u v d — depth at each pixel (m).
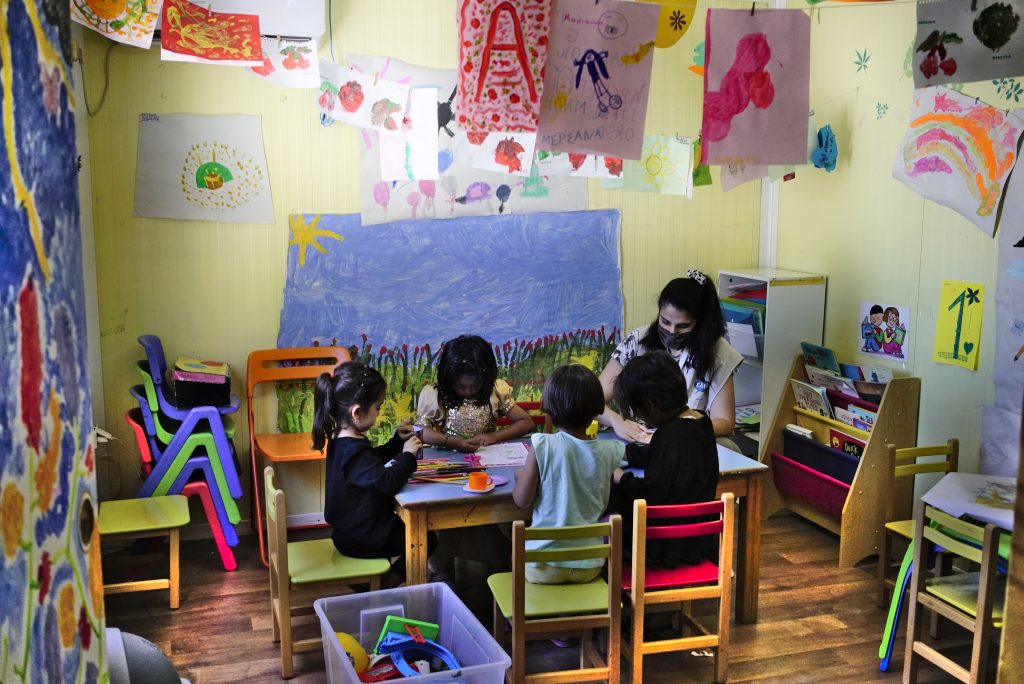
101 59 3.69
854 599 3.53
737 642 3.18
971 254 3.57
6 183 0.79
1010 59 2.67
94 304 3.81
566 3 2.51
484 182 4.22
